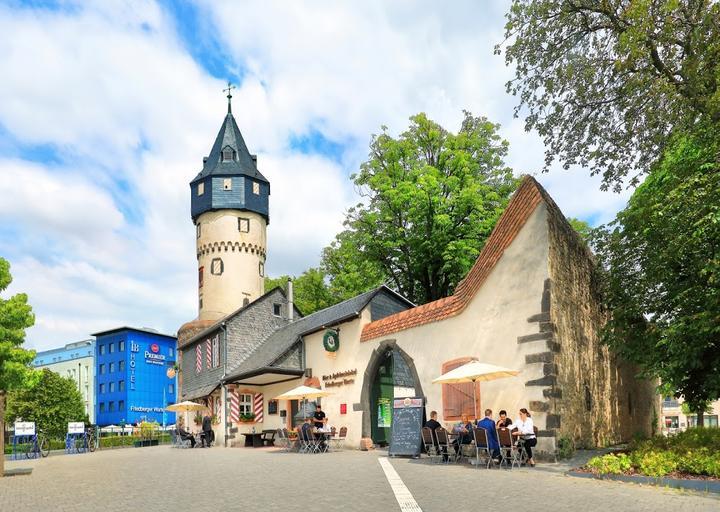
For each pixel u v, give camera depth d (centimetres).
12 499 1048
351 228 3434
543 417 1441
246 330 3152
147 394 7825
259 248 4638
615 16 1532
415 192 3047
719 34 1328
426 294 3312
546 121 1738
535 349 1490
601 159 1739
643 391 2348
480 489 971
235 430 2811
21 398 5353
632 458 1144
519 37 1686
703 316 1304
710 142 1411
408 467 1342
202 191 4597
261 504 877
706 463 1011
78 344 9162
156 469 1512
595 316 1817
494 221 3044
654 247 1595
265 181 4759
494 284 1638
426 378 1823
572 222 3416
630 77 1575
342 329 2278
